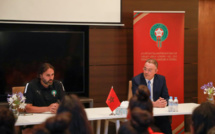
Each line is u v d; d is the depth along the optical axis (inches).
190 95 202.8
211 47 226.5
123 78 192.5
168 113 131.3
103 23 183.9
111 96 129.6
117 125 138.0
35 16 174.2
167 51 187.0
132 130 62.6
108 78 189.9
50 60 183.6
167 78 187.6
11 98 121.7
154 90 151.3
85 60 190.9
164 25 185.9
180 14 188.1
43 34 181.8
